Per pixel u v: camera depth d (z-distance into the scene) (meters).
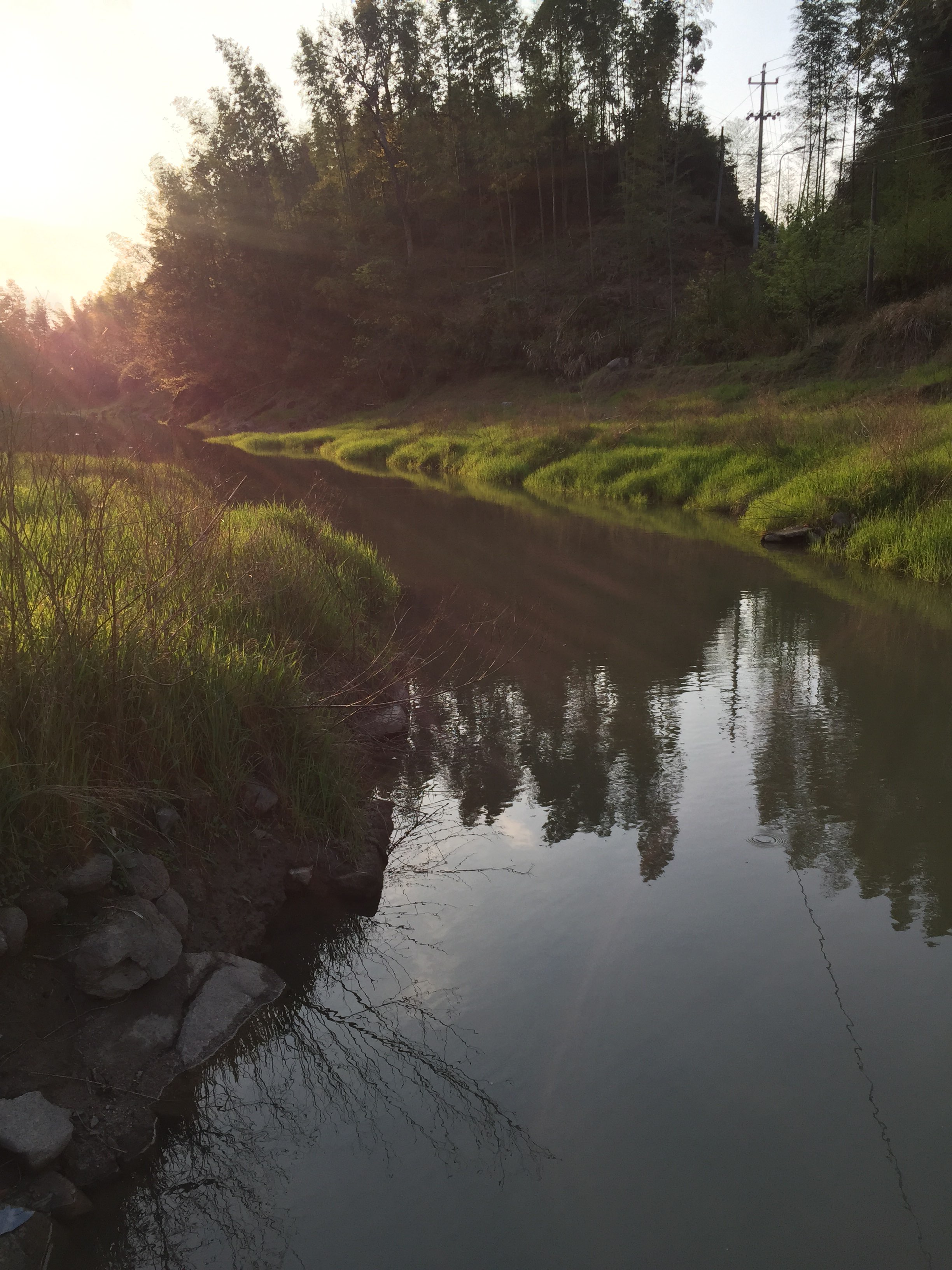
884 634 7.86
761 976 3.28
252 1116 2.70
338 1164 2.53
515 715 6.12
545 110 51.97
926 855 4.12
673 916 3.68
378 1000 3.22
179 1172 2.49
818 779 4.98
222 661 4.33
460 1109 2.71
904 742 5.47
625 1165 2.49
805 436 16.69
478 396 46.03
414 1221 2.34
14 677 3.35
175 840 3.60
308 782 4.23
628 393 35.09
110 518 4.86
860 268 32.47
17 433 4.68
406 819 4.68
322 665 5.88
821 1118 2.62
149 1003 2.97
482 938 3.57
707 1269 2.18
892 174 38.06
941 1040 2.92
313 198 58.53
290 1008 3.17
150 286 61.88
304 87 55.62
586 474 19.50
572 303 46.28
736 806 4.68
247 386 59.31
